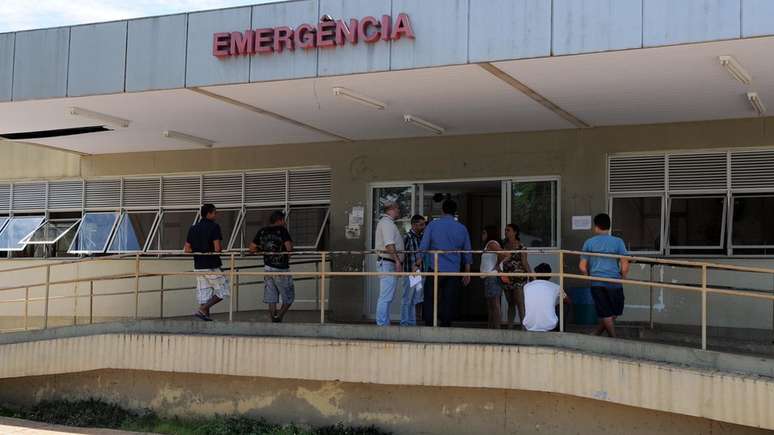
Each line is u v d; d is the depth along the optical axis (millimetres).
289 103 11062
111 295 14797
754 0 7707
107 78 10609
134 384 11375
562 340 9000
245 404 10695
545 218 12594
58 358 11484
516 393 9328
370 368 9617
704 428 8328
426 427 9758
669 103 10617
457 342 9445
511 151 12742
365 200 13789
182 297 15250
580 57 8555
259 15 9883
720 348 9820
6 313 16484
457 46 8906
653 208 12000
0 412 11898
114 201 16250
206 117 12125
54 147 15250
